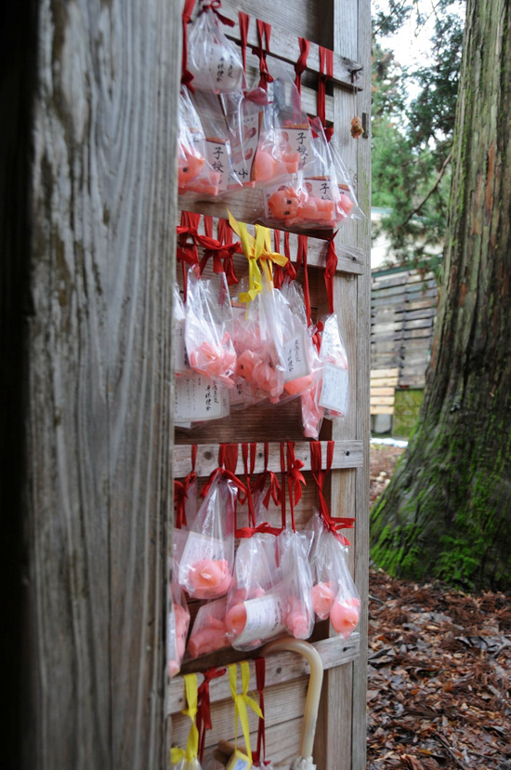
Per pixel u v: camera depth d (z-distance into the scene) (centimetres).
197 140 125
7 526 62
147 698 69
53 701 62
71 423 63
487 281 417
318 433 154
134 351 68
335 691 156
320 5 159
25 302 60
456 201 438
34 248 60
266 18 148
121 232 66
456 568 401
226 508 134
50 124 61
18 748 61
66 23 61
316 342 146
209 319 127
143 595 69
